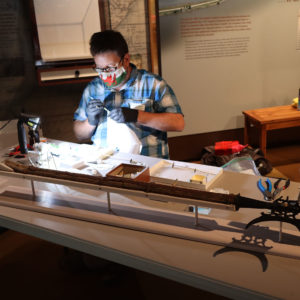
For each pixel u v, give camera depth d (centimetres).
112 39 235
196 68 463
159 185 156
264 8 458
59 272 277
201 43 454
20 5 343
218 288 125
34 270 281
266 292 118
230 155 418
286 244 138
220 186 190
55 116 388
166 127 245
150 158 230
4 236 326
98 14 358
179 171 207
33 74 367
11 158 247
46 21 349
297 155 491
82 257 280
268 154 500
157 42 381
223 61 468
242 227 151
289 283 121
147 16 372
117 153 243
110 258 150
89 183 169
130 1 363
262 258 133
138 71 254
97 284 262
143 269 142
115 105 261
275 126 427
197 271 130
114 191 163
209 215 165
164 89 252
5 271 281
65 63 363
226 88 481
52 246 310
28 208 182
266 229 149
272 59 483
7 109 368
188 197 148
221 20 450
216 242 143
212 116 489
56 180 177
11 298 253
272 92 498
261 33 468
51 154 241
